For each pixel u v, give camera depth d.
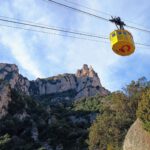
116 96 67.31
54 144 132.00
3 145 122.56
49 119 154.00
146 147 37.69
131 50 14.70
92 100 198.25
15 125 143.25
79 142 128.88
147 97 39.50
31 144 130.12
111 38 14.94
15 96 161.12
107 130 65.62
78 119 169.12
